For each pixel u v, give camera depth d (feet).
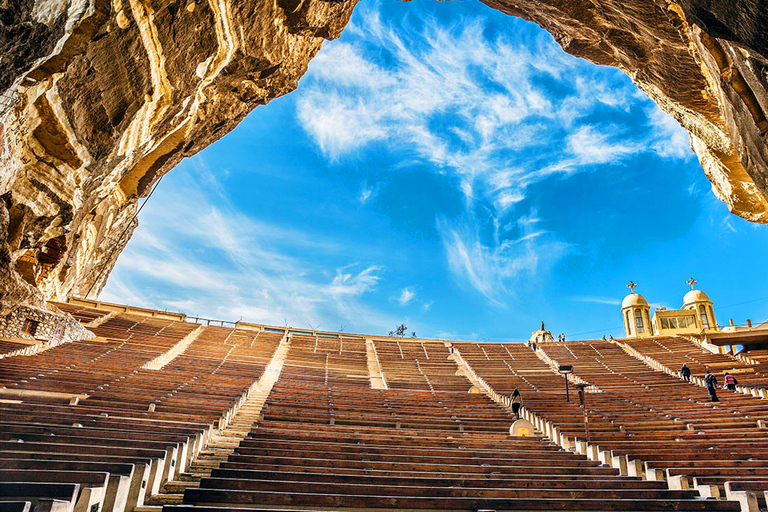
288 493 14.78
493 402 51.06
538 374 80.38
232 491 14.46
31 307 51.80
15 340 47.98
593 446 27.53
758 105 25.34
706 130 45.01
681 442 29.89
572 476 20.57
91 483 13.97
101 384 37.06
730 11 19.24
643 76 43.01
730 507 16.24
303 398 46.06
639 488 18.74
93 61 31.55
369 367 86.38
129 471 15.72
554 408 45.60
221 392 41.29
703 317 120.57
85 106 34.94
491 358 99.19
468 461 23.63
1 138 30.30
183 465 21.24
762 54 19.80
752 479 20.89
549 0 39.70
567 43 46.06
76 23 26.07
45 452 17.11
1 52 22.44
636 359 90.17
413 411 43.24
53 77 29.45
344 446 24.13
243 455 19.94
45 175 39.47
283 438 26.21
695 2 20.57
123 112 38.40
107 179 48.57
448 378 76.33
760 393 49.19
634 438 31.86
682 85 39.55
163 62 37.52
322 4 46.80
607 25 39.01
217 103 54.19
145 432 23.62
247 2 39.68
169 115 45.80
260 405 42.24
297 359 83.97
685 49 35.04
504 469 21.90
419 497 15.60
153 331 85.20
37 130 34.53
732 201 53.52
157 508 15.71
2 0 19.80
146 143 47.62
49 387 32.58
